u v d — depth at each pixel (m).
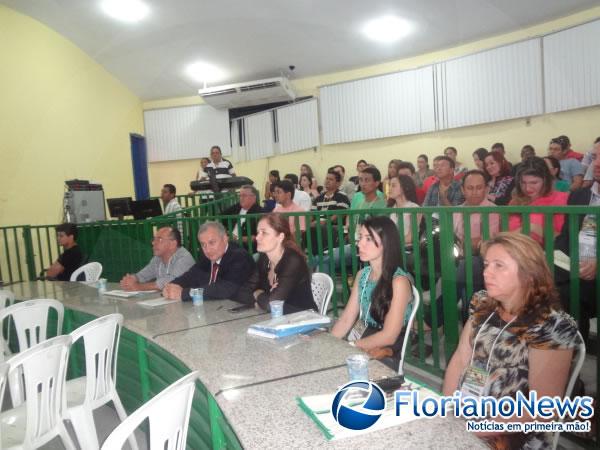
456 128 4.43
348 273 3.16
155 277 3.27
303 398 1.08
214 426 1.30
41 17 5.26
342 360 1.34
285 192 3.88
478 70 4.14
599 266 1.52
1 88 5.20
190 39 5.03
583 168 2.48
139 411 1.02
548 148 3.50
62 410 1.91
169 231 3.06
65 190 5.89
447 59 4.37
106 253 4.59
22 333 2.50
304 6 4.12
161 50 5.40
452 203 2.70
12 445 1.70
